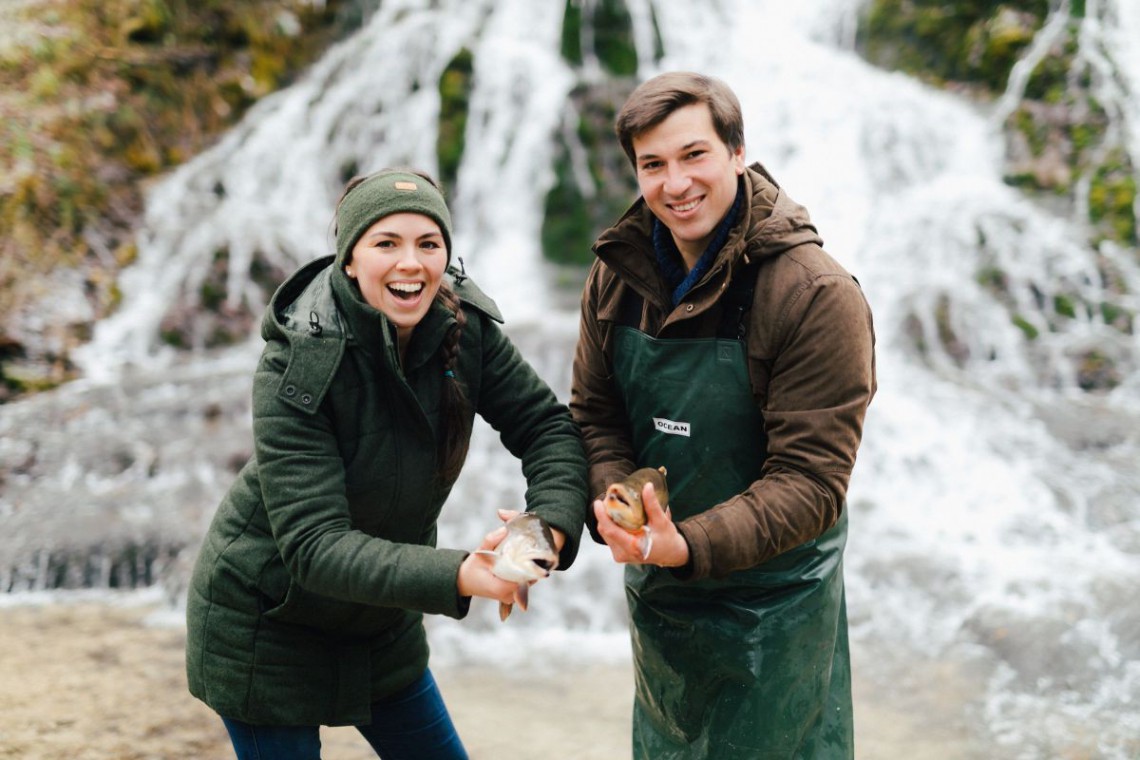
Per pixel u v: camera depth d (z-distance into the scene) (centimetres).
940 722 373
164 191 770
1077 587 457
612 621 462
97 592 491
